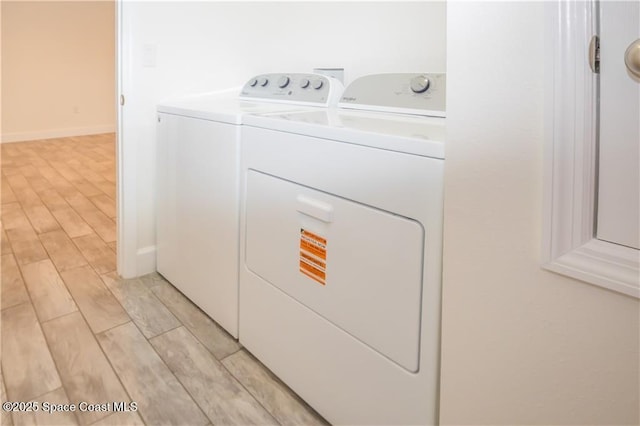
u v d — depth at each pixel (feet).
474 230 2.24
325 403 3.56
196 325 5.06
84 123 19.88
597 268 1.77
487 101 2.09
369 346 3.11
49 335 4.72
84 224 8.34
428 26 5.21
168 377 4.14
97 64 19.71
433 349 2.68
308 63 6.75
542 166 1.90
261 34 6.96
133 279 6.18
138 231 6.17
